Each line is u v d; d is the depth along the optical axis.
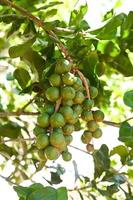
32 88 1.17
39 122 0.99
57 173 1.30
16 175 1.46
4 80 1.62
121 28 1.24
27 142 1.60
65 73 1.02
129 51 1.33
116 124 1.17
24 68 1.33
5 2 1.15
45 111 1.01
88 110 1.06
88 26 1.20
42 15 1.37
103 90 1.31
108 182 1.28
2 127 1.44
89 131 1.07
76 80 1.02
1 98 1.72
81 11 1.19
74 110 1.02
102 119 1.07
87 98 1.05
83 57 1.14
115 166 1.53
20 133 1.45
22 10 1.14
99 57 1.23
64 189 0.88
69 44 1.17
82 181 1.32
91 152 1.17
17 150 1.51
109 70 1.49
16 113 1.23
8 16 1.24
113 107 1.79
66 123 1.00
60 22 1.25
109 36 1.14
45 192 0.87
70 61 1.05
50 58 1.19
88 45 1.17
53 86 1.01
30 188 0.89
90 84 1.12
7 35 1.30
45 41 1.19
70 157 1.03
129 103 1.01
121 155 1.23
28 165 1.54
